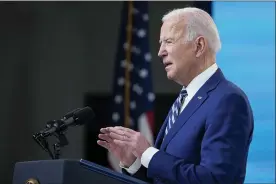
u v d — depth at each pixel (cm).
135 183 498
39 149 1598
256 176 1288
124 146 565
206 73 605
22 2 1628
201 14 612
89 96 1614
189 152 562
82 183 475
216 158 529
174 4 1623
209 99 577
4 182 1580
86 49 1627
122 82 1338
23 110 1602
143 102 1324
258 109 1316
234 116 550
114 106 1327
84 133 1592
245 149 552
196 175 524
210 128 550
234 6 1357
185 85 624
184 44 601
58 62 1619
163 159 542
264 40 1344
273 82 1329
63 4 1631
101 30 1631
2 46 1612
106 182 487
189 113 581
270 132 1302
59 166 471
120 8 1636
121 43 1360
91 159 1589
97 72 1623
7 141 1590
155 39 1611
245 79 1333
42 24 1627
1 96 1598
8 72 1608
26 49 1619
